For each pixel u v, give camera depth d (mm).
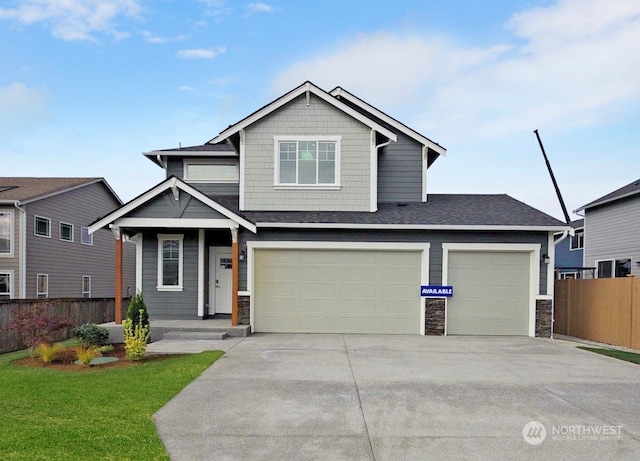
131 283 27922
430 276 12242
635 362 8859
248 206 13312
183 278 13289
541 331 12148
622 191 21953
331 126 13352
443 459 4336
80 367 8141
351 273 12367
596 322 12641
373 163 13266
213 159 15305
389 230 12273
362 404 5918
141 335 8734
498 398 6238
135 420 5184
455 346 10430
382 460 4301
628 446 4680
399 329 12320
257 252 12383
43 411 5438
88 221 24000
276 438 4789
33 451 4285
